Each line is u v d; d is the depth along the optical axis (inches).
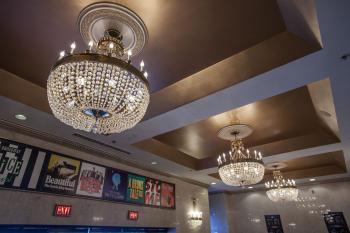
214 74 161.6
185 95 173.2
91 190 237.1
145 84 97.0
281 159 303.6
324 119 225.6
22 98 165.0
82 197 226.7
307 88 185.9
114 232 258.1
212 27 126.2
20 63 151.1
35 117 184.5
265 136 276.1
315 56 127.9
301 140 276.4
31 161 197.6
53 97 94.5
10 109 172.2
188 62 150.7
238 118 230.4
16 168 186.9
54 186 207.5
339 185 414.0
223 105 175.0
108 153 261.1
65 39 131.6
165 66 153.9
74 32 126.5
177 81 164.7
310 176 402.0
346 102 170.7
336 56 127.2
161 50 140.8
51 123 194.7
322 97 185.5
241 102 172.1
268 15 119.6
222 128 244.1
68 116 100.8
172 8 114.8
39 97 175.2
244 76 148.4
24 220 182.1
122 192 269.9
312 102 205.8
